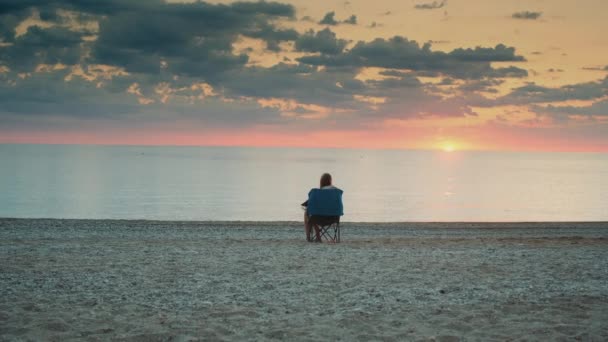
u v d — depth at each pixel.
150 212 57.31
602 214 61.28
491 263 11.93
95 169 168.12
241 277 10.13
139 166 199.88
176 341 6.29
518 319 7.28
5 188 87.06
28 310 7.56
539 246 15.87
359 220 52.56
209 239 18.86
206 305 7.96
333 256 12.98
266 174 154.38
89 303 7.98
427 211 62.22
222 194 82.62
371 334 6.59
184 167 199.88
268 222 32.59
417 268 11.25
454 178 144.88
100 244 15.45
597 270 11.04
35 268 10.80
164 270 10.79
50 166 185.88
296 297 8.54
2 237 19.33
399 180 131.12
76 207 61.56
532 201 77.12
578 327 6.87
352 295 8.69
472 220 54.38
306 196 80.38
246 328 6.82
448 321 7.16
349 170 196.00
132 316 7.31
